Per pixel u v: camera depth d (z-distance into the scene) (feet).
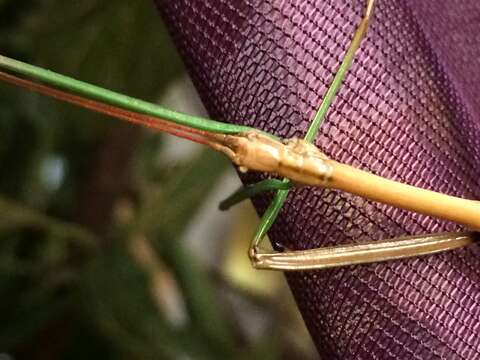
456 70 0.25
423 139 0.22
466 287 0.22
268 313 0.57
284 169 0.20
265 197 0.22
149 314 0.43
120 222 0.44
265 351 0.47
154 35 0.40
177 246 0.47
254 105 0.21
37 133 0.45
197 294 0.47
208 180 0.44
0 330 0.43
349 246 0.21
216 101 0.22
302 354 0.55
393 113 0.22
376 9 0.22
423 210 0.21
